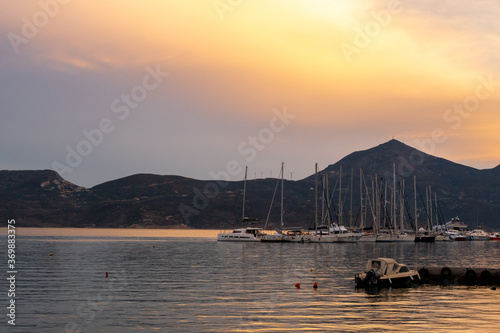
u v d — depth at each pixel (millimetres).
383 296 48469
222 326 36469
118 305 43562
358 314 40375
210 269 72750
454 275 57812
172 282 57688
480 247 154000
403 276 54688
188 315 39781
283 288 53000
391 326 36688
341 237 153500
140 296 47906
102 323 37406
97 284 55812
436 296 48938
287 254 106000
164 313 40469
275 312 40875
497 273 57062
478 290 53000
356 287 53531
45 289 52031
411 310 42031
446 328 36281
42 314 40219
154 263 83062
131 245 148000
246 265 79375
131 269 72375
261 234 163750
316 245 143000
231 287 53688
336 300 46125
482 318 39344
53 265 78125
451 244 172250
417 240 169500
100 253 109250
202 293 49656
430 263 88312
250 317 39188
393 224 187625
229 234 164875
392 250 123938
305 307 42875
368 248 130250
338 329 35750
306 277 62625
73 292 50156
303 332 34938
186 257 97688
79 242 166375
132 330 35531
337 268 74125
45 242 163500
